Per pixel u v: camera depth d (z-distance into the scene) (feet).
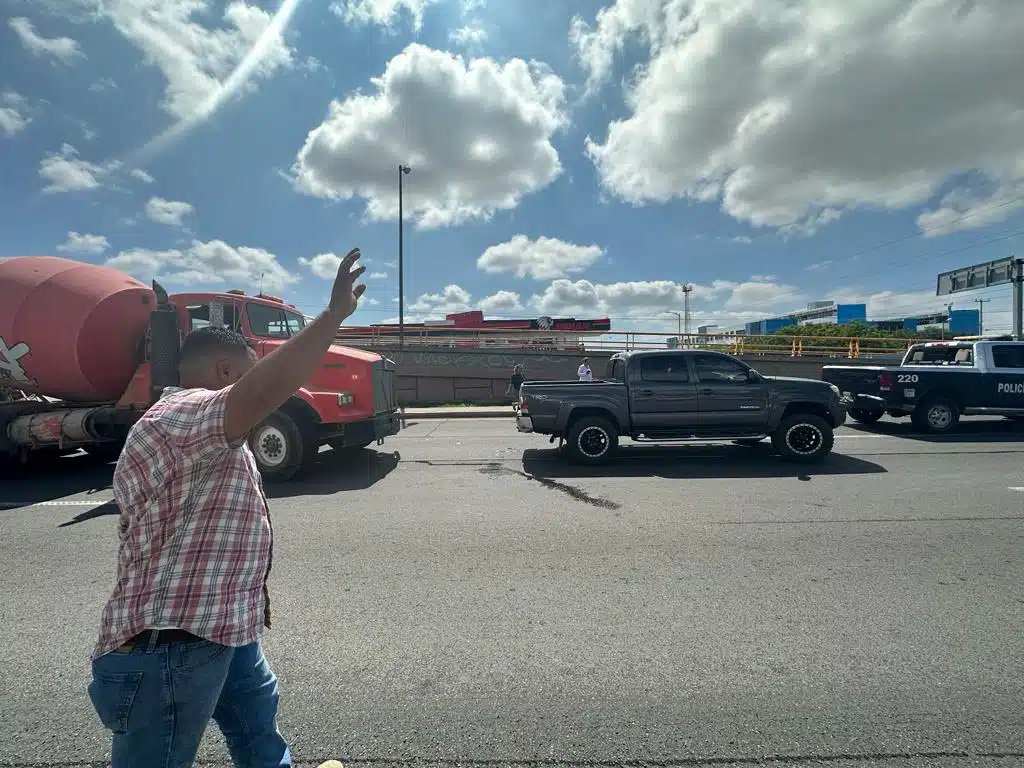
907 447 33.53
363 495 23.00
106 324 25.82
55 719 8.80
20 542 17.38
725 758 7.77
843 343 89.10
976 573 14.03
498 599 12.91
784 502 21.02
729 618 11.86
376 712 8.87
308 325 4.72
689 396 29.19
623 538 17.04
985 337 43.83
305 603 12.78
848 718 8.59
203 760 7.84
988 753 7.79
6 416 26.50
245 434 4.70
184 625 4.66
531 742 8.14
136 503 4.72
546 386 29.81
